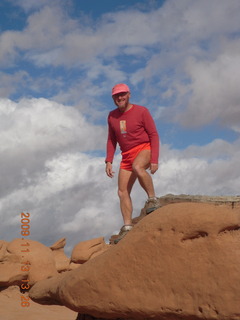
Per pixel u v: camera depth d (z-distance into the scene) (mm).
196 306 3986
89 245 20250
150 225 4391
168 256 4223
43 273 14914
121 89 5539
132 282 4359
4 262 14672
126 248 4445
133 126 5566
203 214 4129
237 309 3779
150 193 5453
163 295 4184
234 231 4102
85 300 4590
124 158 5758
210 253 4047
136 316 4363
